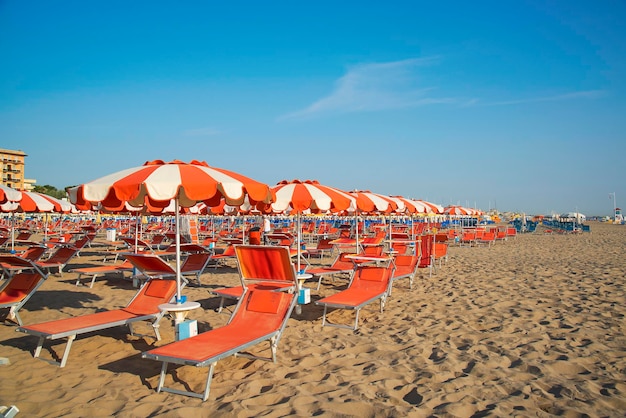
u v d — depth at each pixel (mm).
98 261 12445
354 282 6359
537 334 4867
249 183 4188
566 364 3922
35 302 7000
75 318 4523
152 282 5258
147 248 11820
